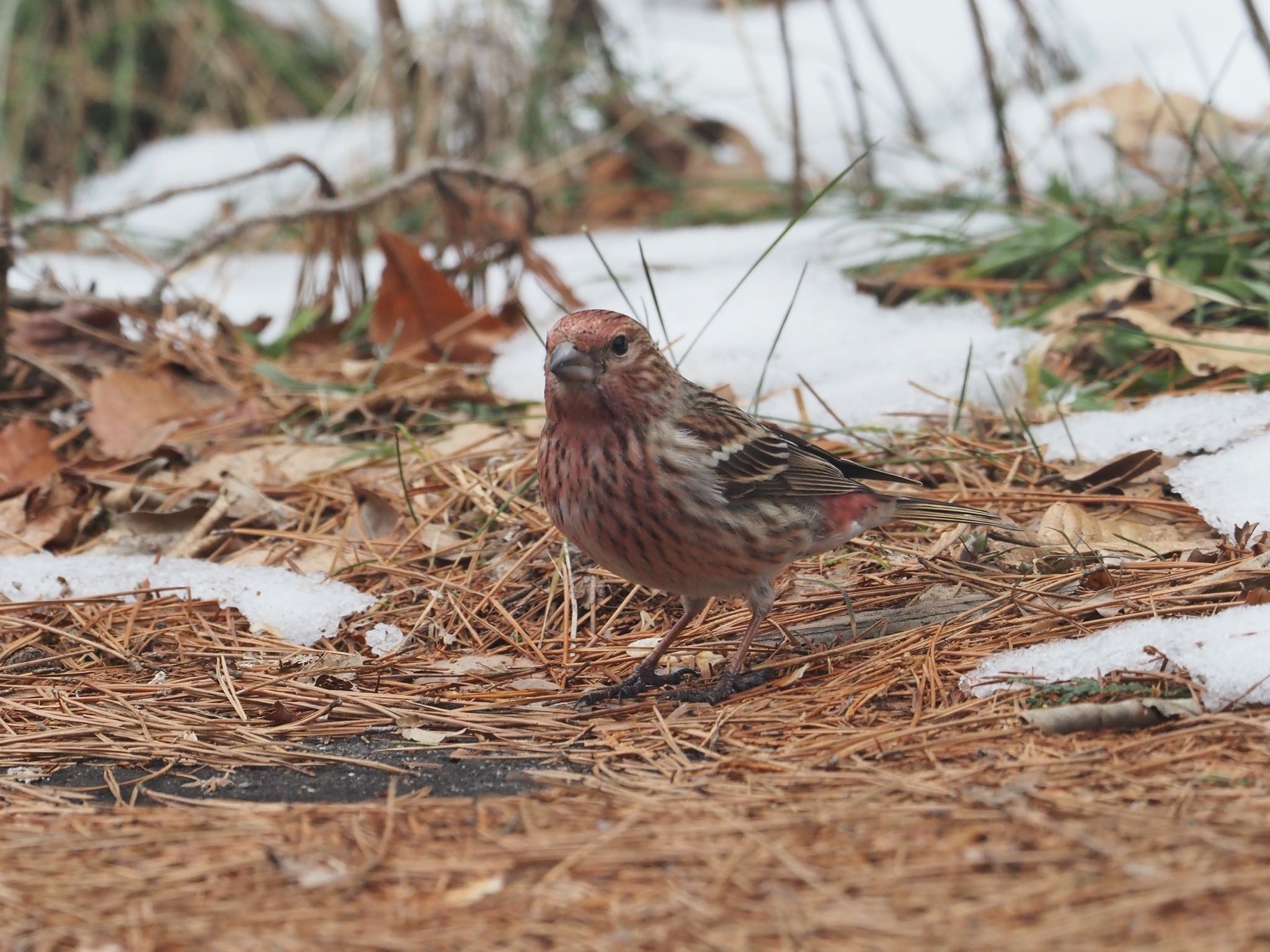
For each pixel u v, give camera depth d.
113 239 14.55
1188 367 11.30
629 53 20.72
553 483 8.43
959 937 5.30
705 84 20.80
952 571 9.49
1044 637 8.36
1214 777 6.50
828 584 9.61
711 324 12.70
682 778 7.06
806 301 13.33
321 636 9.32
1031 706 7.51
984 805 6.34
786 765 7.05
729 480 8.34
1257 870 5.61
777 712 7.93
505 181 14.16
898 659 8.35
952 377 12.00
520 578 9.96
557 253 16.33
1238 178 14.34
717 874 5.88
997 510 10.26
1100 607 8.50
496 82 19.34
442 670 8.86
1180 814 6.13
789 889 5.72
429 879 5.99
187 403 12.62
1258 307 11.82
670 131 19.59
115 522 10.84
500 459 11.42
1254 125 15.98
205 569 10.04
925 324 12.83
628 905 5.69
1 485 11.34
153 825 6.70
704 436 8.38
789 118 20.02
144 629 9.36
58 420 12.73
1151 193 15.28
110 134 20.55
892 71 18.27
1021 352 12.17
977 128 18.64
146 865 6.22
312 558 10.34
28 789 7.26
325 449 11.95
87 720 8.16
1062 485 10.53
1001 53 19.86
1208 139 14.23
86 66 20.47
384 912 5.74
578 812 6.63
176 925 5.70
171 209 19.03
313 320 14.59
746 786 6.83
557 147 19.52
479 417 12.32
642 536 8.33
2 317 12.66
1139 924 5.30
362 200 14.01
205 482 11.25
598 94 19.58
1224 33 18.61
